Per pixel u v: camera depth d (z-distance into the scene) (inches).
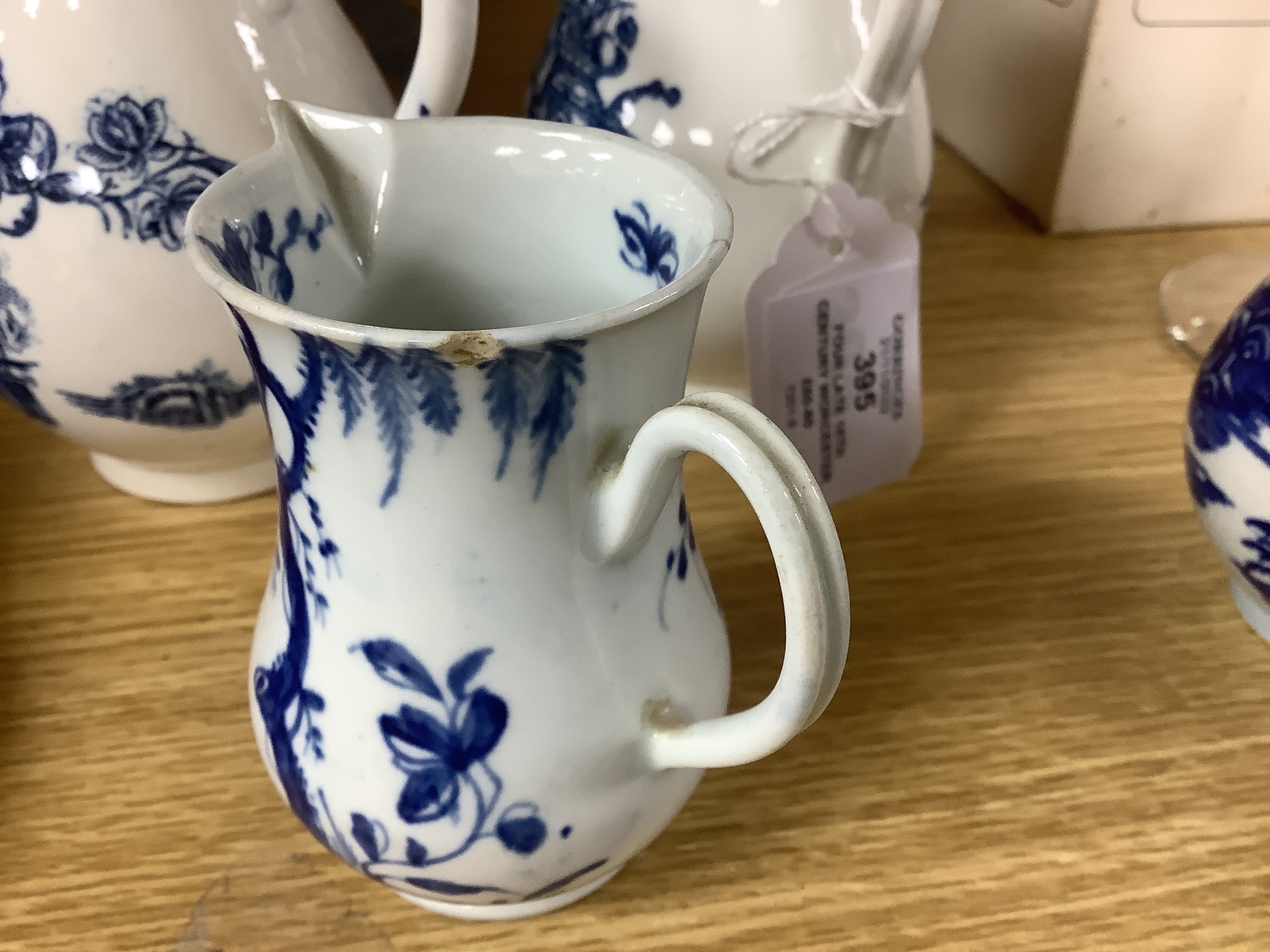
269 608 10.2
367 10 22.0
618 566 9.1
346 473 8.3
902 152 15.2
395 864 9.4
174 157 12.5
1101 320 20.0
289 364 7.9
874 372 15.2
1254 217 22.8
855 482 15.9
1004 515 15.8
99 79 12.1
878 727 12.6
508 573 8.6
